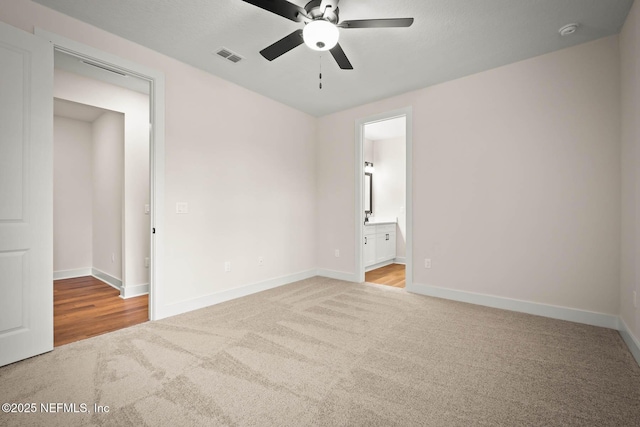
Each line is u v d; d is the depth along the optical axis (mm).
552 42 2576
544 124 2797
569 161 2682
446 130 3375
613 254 2498
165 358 2014
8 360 1911
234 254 3420
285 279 4059
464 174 3262
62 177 4527
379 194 6254
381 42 2559
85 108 3896
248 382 1732
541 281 2832
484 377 1794
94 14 2209
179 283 2906
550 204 2777
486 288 3143
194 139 3025
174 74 2859
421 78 3279
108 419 1421
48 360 1981
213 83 3195
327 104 4082
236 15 2227
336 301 3289
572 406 1525
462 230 3285
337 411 1485
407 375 1815
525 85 2885
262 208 3760
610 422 1408
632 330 2141
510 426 1384
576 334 2398
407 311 2959
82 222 4699
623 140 2359
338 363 1954
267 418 1432
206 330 2486
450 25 2322
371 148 6297
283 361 1978
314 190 4590
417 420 1423
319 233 4609
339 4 2080
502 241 3039
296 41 2074
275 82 3383
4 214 1889
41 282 2059
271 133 3873
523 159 2908
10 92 1908
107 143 4219
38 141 2033
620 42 2402
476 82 3172
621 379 1766
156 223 2727
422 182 3561
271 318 2766
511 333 2430
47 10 2129
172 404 1532
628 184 2252
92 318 2822
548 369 1881
